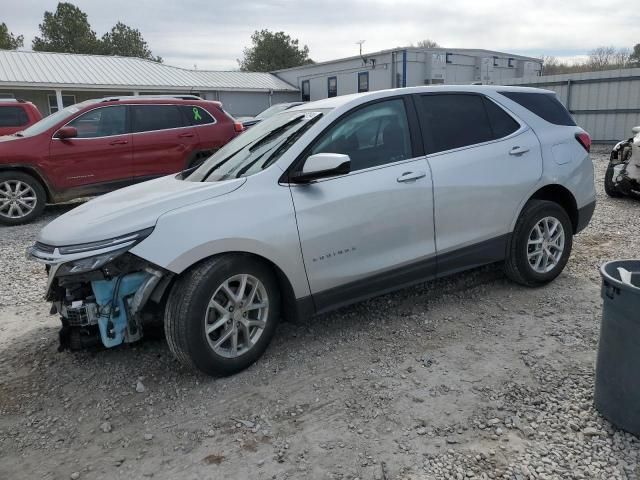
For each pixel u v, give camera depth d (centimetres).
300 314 361
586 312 423
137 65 3219
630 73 1819
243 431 291
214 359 329
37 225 862
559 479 244
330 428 289
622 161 873
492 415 294
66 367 370
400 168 388
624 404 268
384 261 385
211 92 3331
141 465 269
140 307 318
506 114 453
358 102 387
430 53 2997
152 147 929
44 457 279
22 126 1167
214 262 323
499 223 438
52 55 3014
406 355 366
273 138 390
